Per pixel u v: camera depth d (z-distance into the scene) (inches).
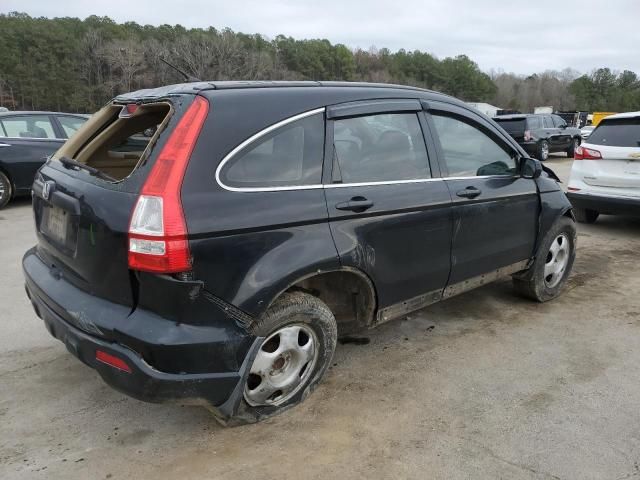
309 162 109.7
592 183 285.6
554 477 96.4
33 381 126.7
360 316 126.8
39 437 106.2
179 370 92.5
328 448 103.9
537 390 126.0
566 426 111.7
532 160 160.1
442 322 165.9
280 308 104.3
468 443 105.7
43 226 119.9
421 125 133.9
